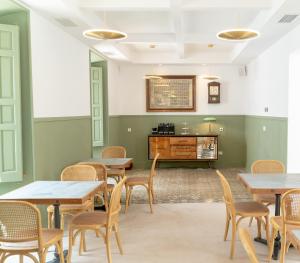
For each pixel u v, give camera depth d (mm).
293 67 5184
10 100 3926
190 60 8469
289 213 2875
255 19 5168
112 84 8266
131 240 3920
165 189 6512
